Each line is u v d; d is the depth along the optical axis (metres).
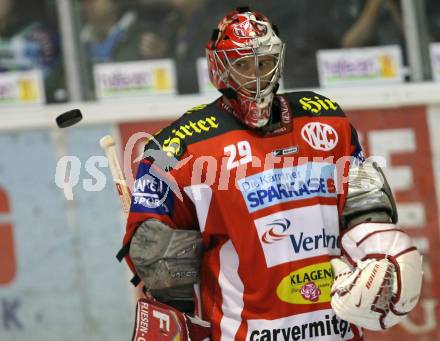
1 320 12.21
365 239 6.85
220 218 7.03
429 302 11.91
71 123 7.55
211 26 12.37
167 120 11.98
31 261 12.12
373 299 6.70
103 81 12.28
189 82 12.32
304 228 7.04
